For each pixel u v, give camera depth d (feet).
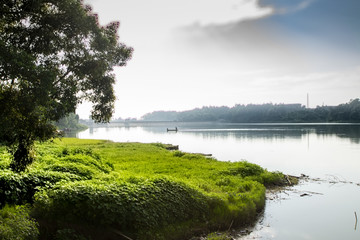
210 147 173.78
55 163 43.86
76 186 30.04
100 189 29.99
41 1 32.50
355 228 37.93
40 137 32.24
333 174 81.10
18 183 30.96
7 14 31.76
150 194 32.48
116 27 42.34
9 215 25.21
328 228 38.04
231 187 49.65
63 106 36.11
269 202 50.03
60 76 38.06
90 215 27.50
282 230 36.94
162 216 30.91
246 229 36.78
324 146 168.45
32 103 29.43
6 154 48.08
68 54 37.70
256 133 324.19
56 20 35.04
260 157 122.11
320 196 55.11
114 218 27.53
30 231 24.04
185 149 161.58
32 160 34.91
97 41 37.88
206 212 36.11
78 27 35.88
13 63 27.32
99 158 60.39
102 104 42.50
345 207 47.80
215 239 32.19
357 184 66.90
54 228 26.58
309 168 92.53
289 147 165.68
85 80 40.65
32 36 34.50
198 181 51.52
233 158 119.03
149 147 130.62
